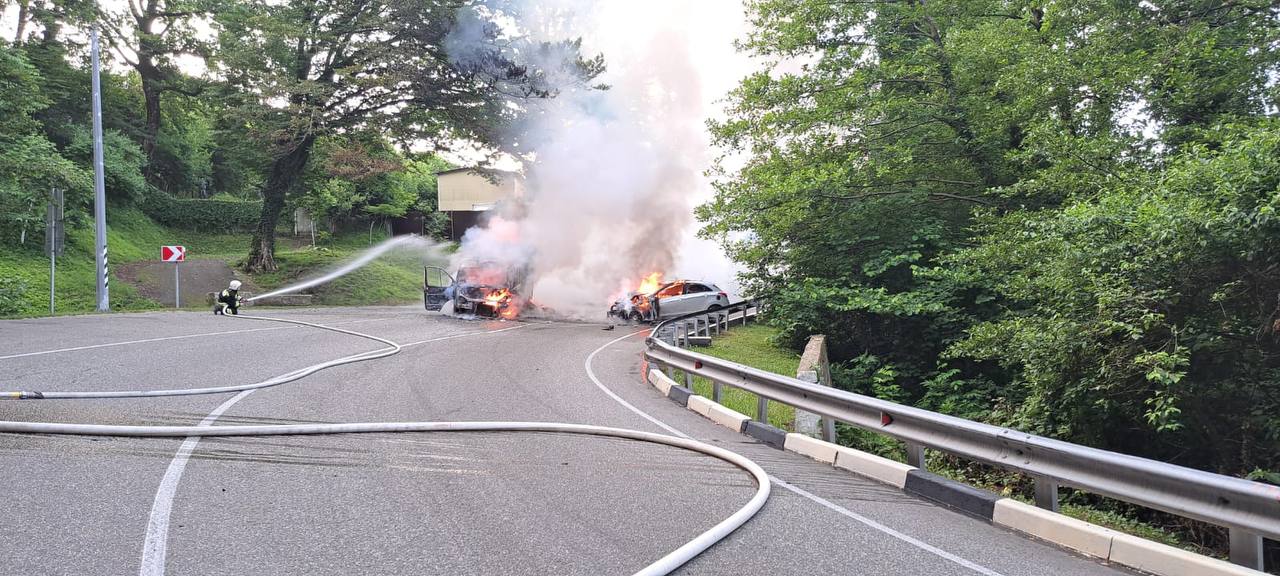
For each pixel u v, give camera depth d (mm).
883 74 18156
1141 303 9055
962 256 15117
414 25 31266
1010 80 15250
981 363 16438
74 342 14438
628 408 10352
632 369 14703
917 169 18750
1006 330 11555
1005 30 16953
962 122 18141
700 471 6914
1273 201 7691
